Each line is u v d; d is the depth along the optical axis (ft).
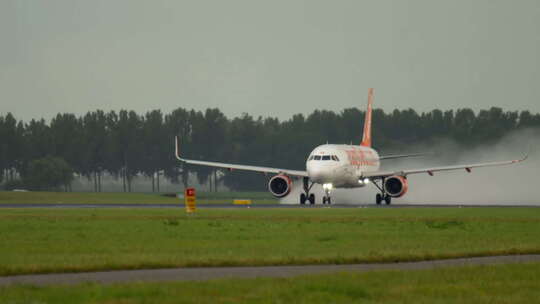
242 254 406.21
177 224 621.31
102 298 266.16
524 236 538.88
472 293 287.48
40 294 272.10
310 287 289.74
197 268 359.87
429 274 331.16
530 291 292.81
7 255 395.96
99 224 617.21
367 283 304.71
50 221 645.92
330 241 489.26
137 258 382.63
